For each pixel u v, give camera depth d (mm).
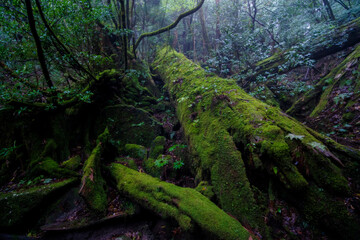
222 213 1986
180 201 2154
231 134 2717
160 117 5258
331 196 1747
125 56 5559
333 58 4918
